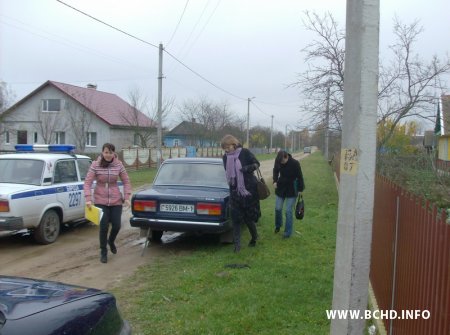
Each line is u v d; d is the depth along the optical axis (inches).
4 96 1529.3
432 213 118.4
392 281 163.6
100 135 1614.2
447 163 470.9
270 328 174.2
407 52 672.4
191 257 282.7
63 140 1625.2
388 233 177.0
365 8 125.0
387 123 684.1
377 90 127.1
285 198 342.3
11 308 94.4
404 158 542.6
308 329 172.6
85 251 308.5
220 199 295.7
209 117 2167.8
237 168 282.5
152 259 284.4
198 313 188.5
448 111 571.5
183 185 328.2
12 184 320.8
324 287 218.8
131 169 1200.8
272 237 333.4
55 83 1616.6
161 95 1053.2
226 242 319.3
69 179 359.9
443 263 106.0
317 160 1988.2
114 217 284.8
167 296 209.9
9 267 267.1
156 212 301.1
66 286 119.1
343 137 131.6
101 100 1734.7
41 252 304.5
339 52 594.2
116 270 260.4
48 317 93.4
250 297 203.0
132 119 1701.5
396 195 165.6
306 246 306.5
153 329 174.2
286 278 235.1
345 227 130.1
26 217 306.3
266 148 3841.0
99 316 102.7
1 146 1587.1
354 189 127.0
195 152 1745.8
